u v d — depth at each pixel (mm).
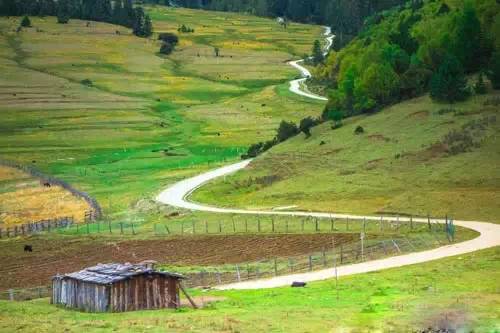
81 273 104188
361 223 166750
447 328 82312
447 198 180625
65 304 103500
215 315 89250
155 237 169625
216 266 138375
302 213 183875
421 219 168875
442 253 131125
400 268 120688
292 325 83125
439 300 94750
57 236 178125
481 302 93375
